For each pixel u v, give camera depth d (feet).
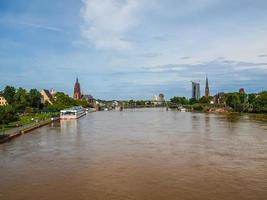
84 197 124.26
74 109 622.13
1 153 210.79
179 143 251.39
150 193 128.16
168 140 268.62
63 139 278.26
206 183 140.97
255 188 134.21
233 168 167.53
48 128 382.83
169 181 144.05
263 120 497.87
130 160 187.52
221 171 161.17
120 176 152.46
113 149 224.94
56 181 144.97
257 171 161.17
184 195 125.70
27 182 143.84
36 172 160.97
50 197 124.67
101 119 574.15
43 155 203.72
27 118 486.38
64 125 429.79
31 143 254.68
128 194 127.03
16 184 141.08
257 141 260.42
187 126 399.03
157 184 139.64
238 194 127.13
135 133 323.16
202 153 208.13
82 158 194.08
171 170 163.12
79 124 449.06
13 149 226.17
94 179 147.54
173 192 129.18
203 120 513.04
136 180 145.79
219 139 273.33
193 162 181.37
